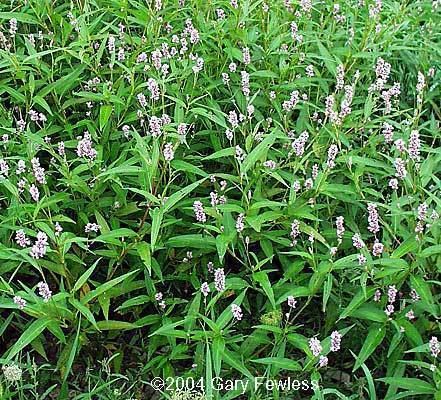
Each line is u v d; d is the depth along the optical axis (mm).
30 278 919
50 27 1103
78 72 958
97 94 910
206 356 738
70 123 1020
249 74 978
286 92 1042
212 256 902
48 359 866
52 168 949
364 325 842
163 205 769
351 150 924
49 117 1006
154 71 993
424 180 833
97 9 1052
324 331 858
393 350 792
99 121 949
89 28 993
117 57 1050
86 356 863
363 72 1066
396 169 807
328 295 756
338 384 836
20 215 810
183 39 1009
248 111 873
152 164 783
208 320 744
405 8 1189
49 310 748
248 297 905
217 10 1100
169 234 878
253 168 859
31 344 825
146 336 888
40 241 719
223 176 828
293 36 1040
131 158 858
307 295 785
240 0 1064
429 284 828
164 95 943
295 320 889
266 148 829
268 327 761
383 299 796
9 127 931
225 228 811
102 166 922
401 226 830
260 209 869
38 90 1019
